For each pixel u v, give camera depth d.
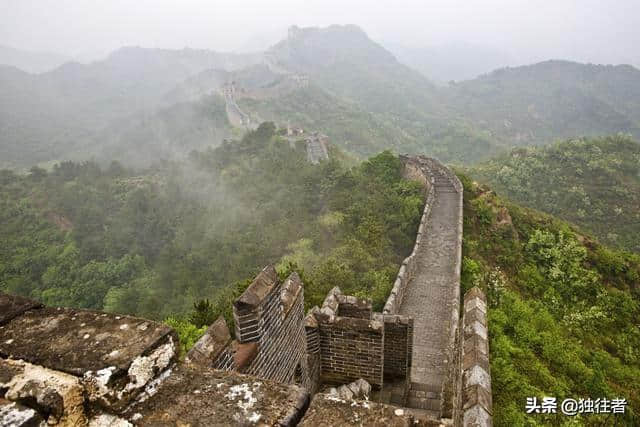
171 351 2.50
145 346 2.37
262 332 4.43
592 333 17.55
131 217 57.12
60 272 50.81
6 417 1.98
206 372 2.46
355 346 6.59
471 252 19.92
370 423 2.13
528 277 21.02
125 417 2.14
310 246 27.89
